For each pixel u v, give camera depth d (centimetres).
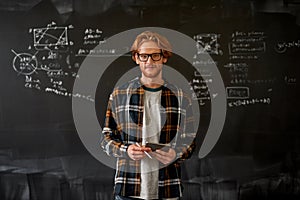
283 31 224
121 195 157
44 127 228
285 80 225
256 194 224
